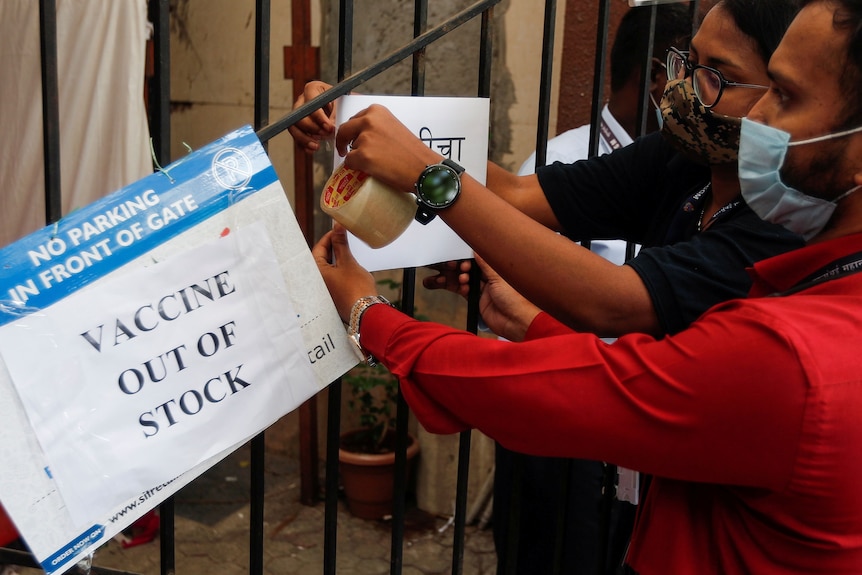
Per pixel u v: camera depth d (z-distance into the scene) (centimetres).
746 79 121
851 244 98
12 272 99
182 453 114
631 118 233
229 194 115
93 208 105
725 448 92
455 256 149
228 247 115
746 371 89
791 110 96
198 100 361
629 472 171
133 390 109
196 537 319
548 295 120
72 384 104
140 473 110
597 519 213
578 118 297
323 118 134
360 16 323
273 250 120
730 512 104
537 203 158
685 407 92
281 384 123
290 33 336
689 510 109
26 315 100
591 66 291
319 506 343
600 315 121
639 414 95
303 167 339
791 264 103
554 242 118
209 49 352
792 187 99
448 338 112
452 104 140
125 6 266
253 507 138
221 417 117
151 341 110
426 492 340
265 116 125
